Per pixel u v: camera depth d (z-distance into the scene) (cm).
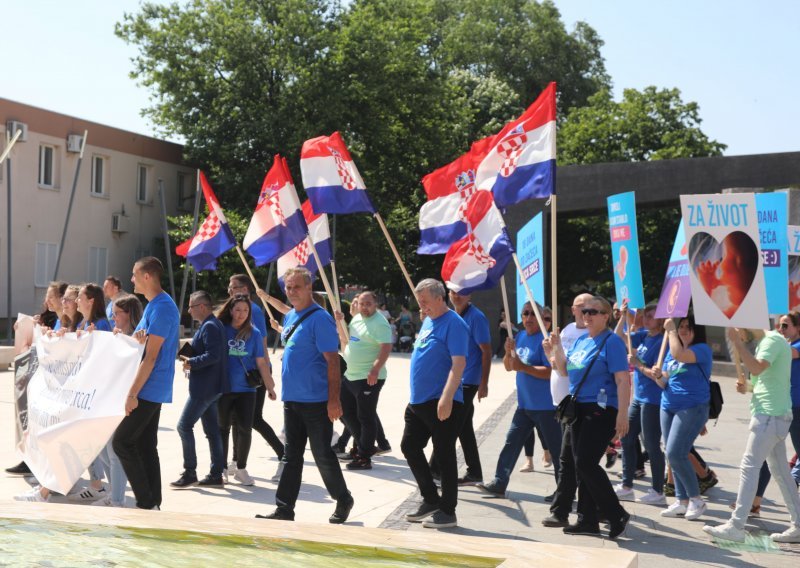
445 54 5828
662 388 828
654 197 2892
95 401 652
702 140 4884
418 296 733
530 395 843
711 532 705
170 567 285
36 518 356
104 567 285
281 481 696
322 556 301
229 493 839
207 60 4009
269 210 1051
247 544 319
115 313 723
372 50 3981
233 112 3919
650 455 845
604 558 294
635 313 955
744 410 1742
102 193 3762
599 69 6097
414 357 739
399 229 4241
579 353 702
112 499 710
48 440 668
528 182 792
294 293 693
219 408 886
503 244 812
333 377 682
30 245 3419
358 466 982
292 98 3903
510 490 902
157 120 4091
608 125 4984
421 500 825
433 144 4325
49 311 912
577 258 4816
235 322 878
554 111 781
